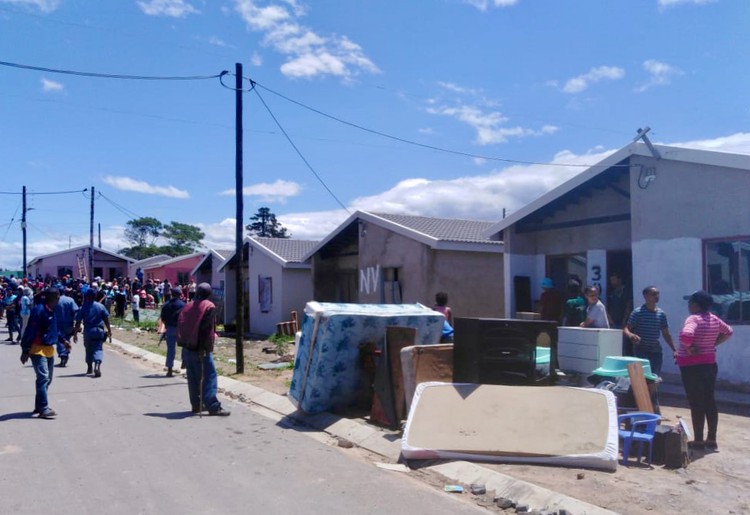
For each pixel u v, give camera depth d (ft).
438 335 32.71
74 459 23.34
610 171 39.83
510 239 46.03
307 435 28.40
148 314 110.11
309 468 22.86
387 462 24.32
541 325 26.48
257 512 18.26
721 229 33.55
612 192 42.45
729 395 32.27
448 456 23.31
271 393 37.22
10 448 24.77
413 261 57.72
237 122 46.09
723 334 24.68
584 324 31.50
